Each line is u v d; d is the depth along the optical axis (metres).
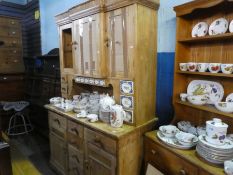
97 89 2.27
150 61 1.63
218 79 1.40
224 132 1.14
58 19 2.23
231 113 1.22
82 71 1.95
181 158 1.24
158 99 1.82
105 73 1.73
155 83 1.72
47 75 3.11
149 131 1.65
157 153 1.43
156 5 1.61
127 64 1.54
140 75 1.54
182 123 1.53
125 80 1.57
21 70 3.92
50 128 2.31
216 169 1.08
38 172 2.36
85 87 2.38
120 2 1.50
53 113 2.19
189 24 1.52
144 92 1.61
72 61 2.27
